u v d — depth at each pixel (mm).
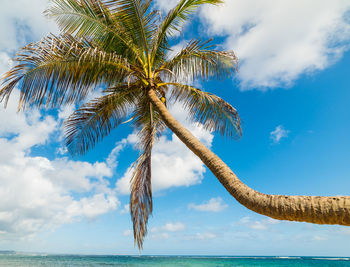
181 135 4391
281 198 2174
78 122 6422
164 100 6551
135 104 7086
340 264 47719
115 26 5438
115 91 6254
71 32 5145
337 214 1746
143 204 6031
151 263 44281
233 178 2951
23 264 34719
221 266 41125
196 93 6336
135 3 5281
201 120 6645
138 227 5844
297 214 1985
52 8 4809
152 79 5883
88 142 6758
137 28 5613
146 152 5902
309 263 50156
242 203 2588
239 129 6398
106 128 6930
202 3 5605
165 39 6230
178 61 6293
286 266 43688
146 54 5879
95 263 42875
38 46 4281
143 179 6258
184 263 45500
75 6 5070
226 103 6145
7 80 4270
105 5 5246
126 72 5695
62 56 4766
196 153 3844
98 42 5461
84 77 5230
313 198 1971
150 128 6984
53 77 4840
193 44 5996
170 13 5660
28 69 4477
